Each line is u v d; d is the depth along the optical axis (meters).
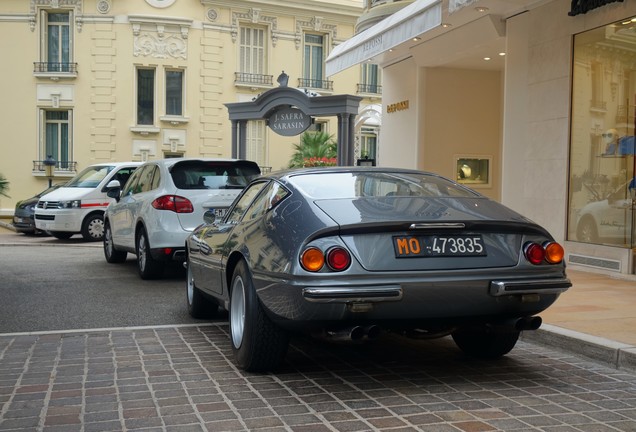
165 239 9.22
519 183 11.87
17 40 27.14
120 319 7.12
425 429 3.71
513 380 4.73
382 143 18.14
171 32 27.73
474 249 4.38
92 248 15.41
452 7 10.54
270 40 29.16
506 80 12.23
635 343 5.25
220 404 4.19
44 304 8.00
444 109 16.20
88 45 27.27
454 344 5.93
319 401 4.23
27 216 19.16
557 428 3.73
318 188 4.92
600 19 10.05
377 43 13.61
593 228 10.27
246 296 4.82
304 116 15.34
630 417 3.93
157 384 4.64
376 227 4.23
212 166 9.78
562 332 5.68
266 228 4.79
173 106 28.23
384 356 5.45
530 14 11.56
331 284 4.11
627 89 9.64
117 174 17.53
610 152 9.95
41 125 27.45
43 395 4.40
